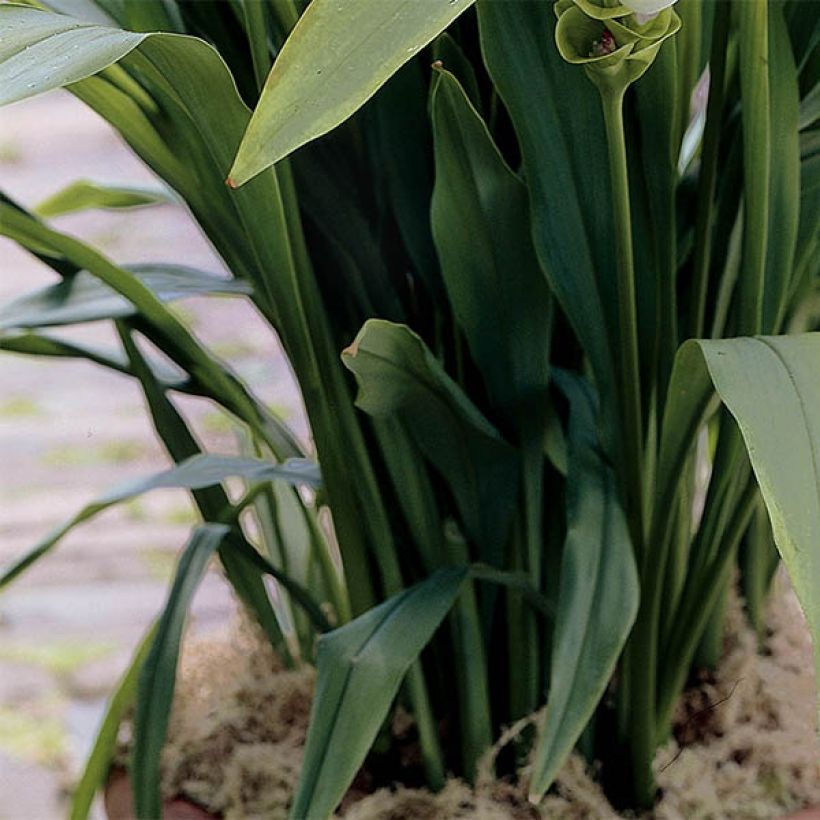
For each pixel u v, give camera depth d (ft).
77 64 2.51
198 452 3.55
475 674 3.37
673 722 3.54
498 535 3.31
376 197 3.26
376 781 3.52
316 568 3.73
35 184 10.56
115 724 3.44
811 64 3.13
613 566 3.04
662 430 3.07
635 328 3.01
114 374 9.71
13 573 3.43
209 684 3.75
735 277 3.25
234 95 2.83
